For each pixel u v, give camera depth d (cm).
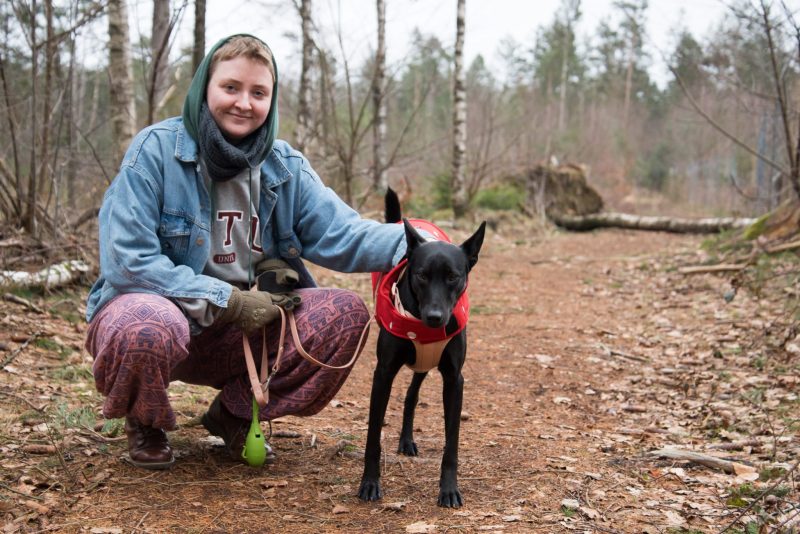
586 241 1527
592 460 349
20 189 600
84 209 757
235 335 304
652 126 4456
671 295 819
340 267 315
